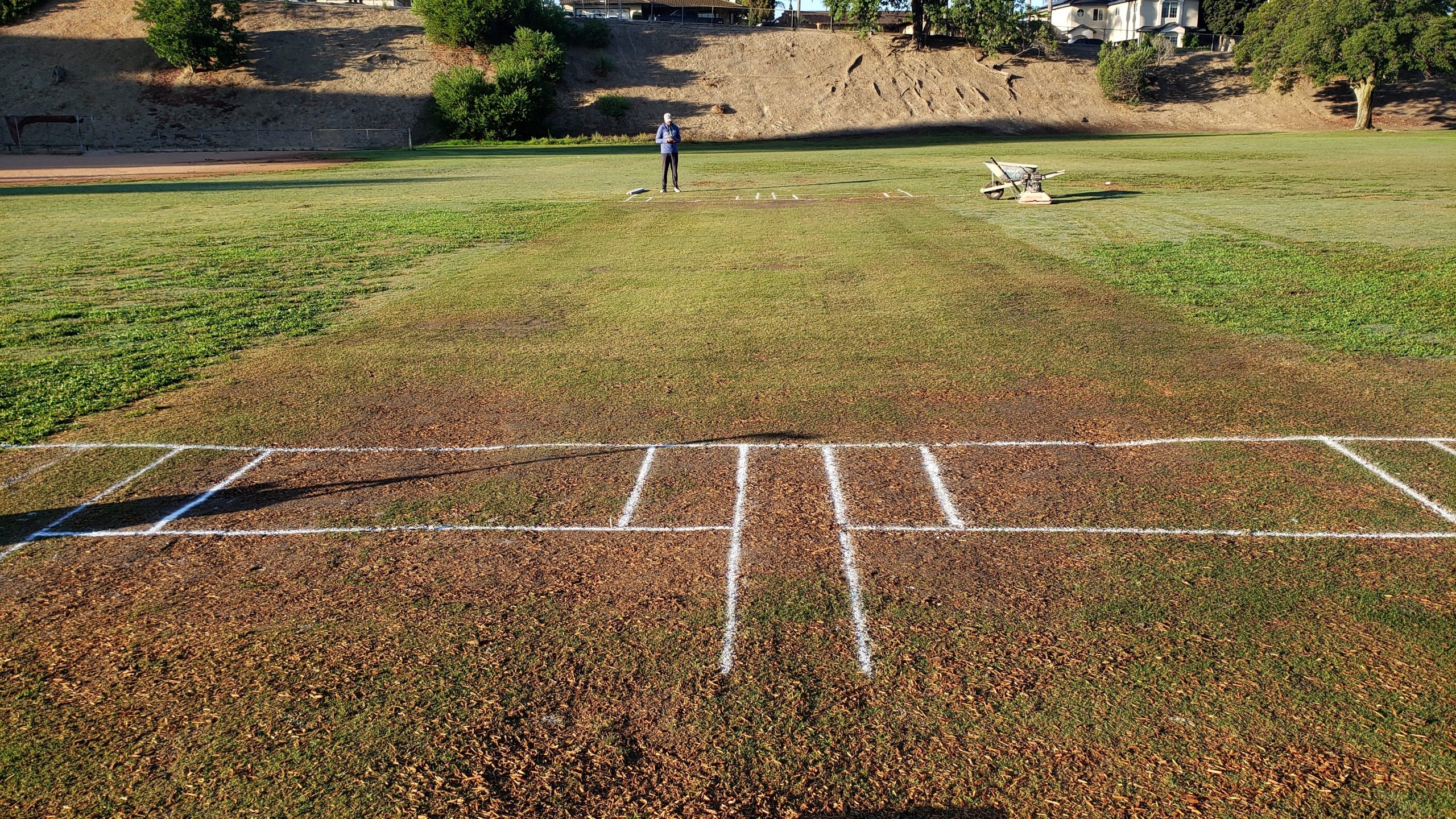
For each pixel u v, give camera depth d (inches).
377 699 161.8
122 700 162.9
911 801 136.9
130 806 137.9
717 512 233.9
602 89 2623.0
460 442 287.3
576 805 137.4
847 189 1015.0
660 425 299.1
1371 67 2345.0
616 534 222.5
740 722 154.6
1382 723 150.6
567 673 168.2
